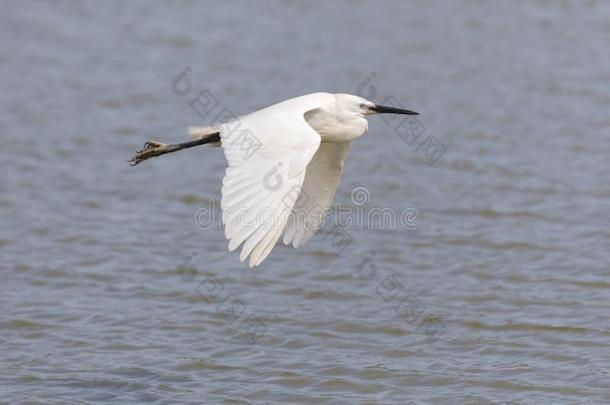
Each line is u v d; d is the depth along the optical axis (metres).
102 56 27.88
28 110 23.16
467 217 16.72
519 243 15.44
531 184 18.27
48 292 13.66
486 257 14.95
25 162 19.67
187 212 17.28
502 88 24.70
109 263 14.83
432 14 32.03
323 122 9.76
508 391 10.46
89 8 32.84
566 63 26.80
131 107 23.59
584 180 18.44
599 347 11.58
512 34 29.70
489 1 33.25
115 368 11.20
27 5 33.16
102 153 20.44
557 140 20.81
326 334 12.21
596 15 31.50
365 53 27.97
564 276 14.08
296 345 11.89
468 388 10.56
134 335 12.19
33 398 10.36
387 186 18.31
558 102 23.50
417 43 28.94
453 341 11.91
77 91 24.75
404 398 10.36
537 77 25.56
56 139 21.17
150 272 14.48
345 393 10.52
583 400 10.18
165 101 24.02
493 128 21.66
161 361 11.41
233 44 28.88
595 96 23.91
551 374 10.87
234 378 10.94
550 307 12.92
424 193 17.94
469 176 18.77
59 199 17.75
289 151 7.86
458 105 23.39
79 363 11.34
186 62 27.23
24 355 11.55
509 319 12.55
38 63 27.12
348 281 14.11
